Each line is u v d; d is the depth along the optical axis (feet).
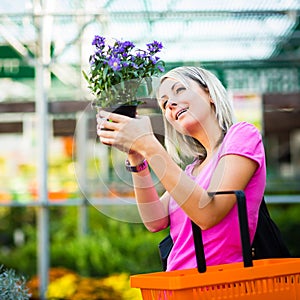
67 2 20.15
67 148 40.32
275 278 6.69
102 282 25.30
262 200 7.54
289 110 25.85
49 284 24.94
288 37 22.81
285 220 35.09
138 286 6.63
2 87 29.48
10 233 43.47
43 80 22.72
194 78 7.19
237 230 7.16
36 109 25.32
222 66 24.57
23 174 39.19
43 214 23.22
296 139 49.52
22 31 21.40
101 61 7.06
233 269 6.46
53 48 23.76
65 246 32.35
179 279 6.14
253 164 7.07
